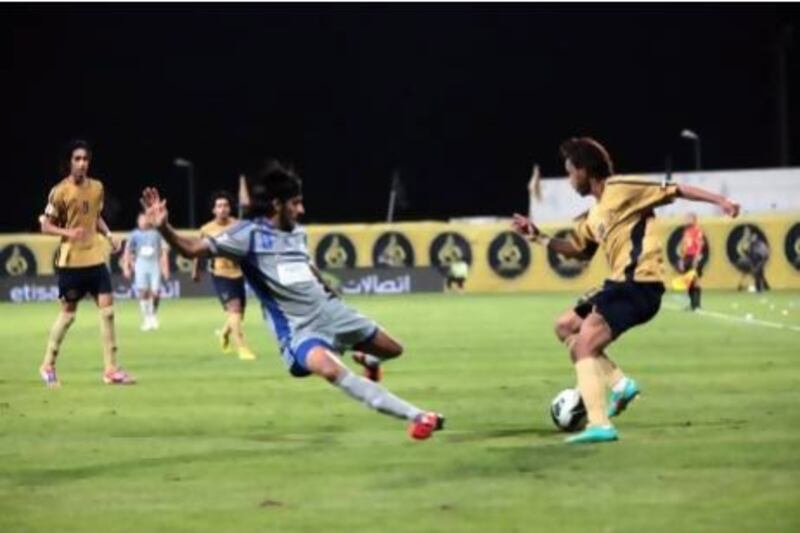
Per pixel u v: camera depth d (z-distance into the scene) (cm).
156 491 2183
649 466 2328
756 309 7688
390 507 2028
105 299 3916
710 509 1972
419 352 4878
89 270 3872
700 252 7638
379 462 2422
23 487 2228
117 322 7425
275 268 2431
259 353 5088
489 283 11544
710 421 2888
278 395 3550
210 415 3141
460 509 2005
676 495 2077
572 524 1894
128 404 3388
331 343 2452
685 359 4434
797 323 6347
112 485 2239
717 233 10981
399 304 9144
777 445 2536
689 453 2453
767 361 4341
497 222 12312
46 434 2848
